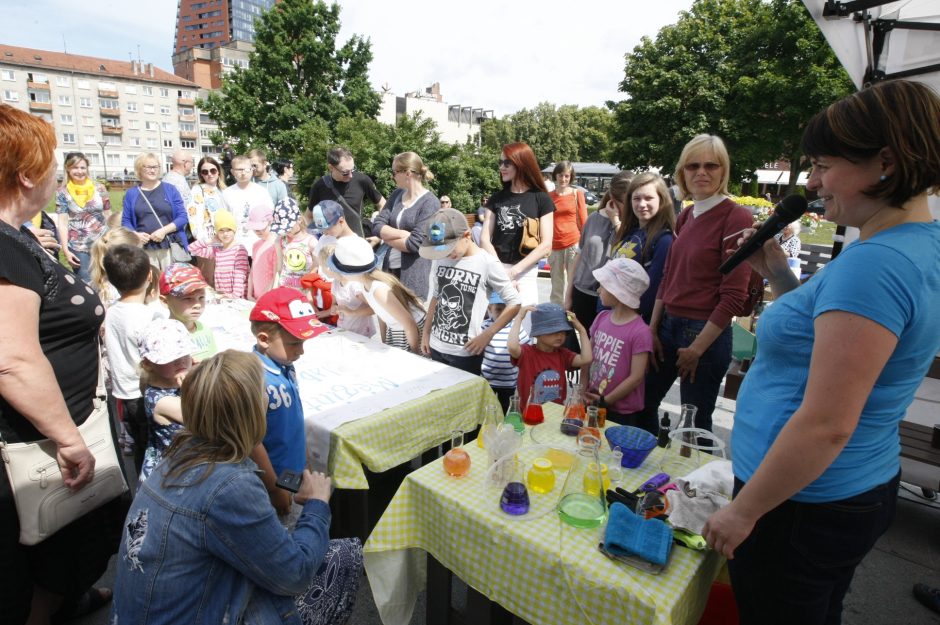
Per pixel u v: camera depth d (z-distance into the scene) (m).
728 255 2.22
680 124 23.34
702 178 2.39
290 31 26.52
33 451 1.50
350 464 1.89
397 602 1.71
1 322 1.38
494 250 3.67
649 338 2.39
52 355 1.58
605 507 1.46
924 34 2.75
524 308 2.71
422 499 1.63
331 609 1.56
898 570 2.34
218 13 131.62
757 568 1.19
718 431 3.59
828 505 1.08
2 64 63.84
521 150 3.48
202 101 26.47
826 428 0.96
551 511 1.49
